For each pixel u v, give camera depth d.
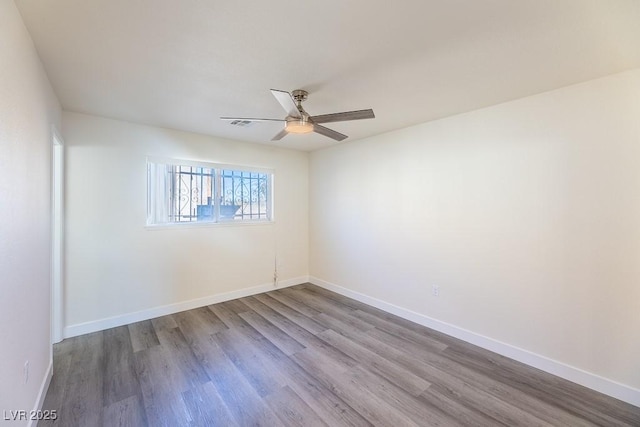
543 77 2.11
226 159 4.01
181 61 1.91
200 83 2.23
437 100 2.55
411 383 2.22
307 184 4.97
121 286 3.22
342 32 1.59
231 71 2.05
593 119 2.13
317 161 4.78
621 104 2.02
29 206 1.66
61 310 2.84
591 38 1.63
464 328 2.92
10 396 1.35
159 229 3.47
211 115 3.00
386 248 3.69
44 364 2.04
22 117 1.52
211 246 3.92
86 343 2.79
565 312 2.28
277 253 4.61
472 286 2.85
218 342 2.85
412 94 2.43
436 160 3.12
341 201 4.34
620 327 2.04
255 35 1.62
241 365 2.45
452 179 2.99
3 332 1.26
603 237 2.11
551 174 2.34
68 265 2.90
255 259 4.36
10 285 1.35
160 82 2.22
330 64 1.95
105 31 1.59
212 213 3.97
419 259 3.31
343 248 4.33
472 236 2.84
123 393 2.07
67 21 1.50
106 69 2.02
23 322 1.54
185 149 3.65
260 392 2.11
